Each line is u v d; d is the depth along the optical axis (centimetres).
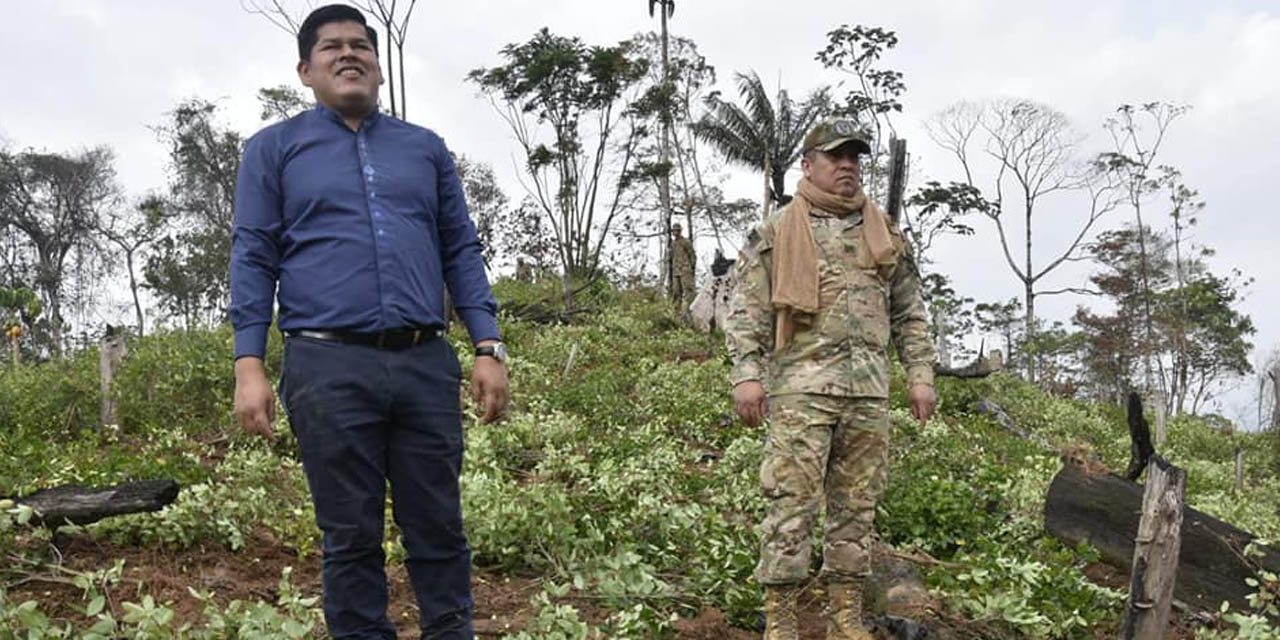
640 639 468
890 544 689
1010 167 4509
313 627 438
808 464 453
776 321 464
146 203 4784
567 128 3381
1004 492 812
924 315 493
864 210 470
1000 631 517
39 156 5366
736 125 3322
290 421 358
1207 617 579
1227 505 938
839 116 470
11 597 483
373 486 354
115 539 561
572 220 3453
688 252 2497
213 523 582
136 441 1017
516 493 616
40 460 773
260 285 357
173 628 449
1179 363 4650
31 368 1388
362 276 352
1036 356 3959
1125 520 663
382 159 367
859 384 456
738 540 623
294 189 360
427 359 360
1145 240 4728
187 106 4603
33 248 5438
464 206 388
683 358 1858
